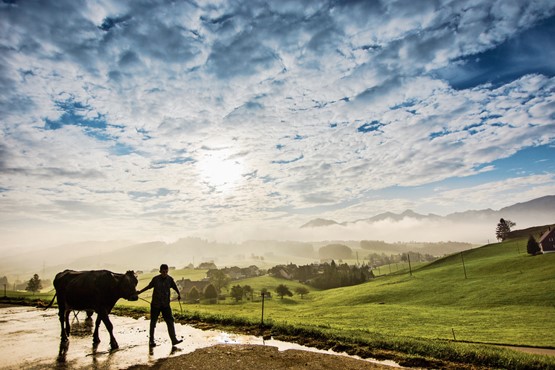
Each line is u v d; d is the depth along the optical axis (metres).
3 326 14.06
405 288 106.38
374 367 8.86
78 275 11.50
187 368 8.72
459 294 86.94
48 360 9.34
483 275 104.44
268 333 12.56
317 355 9.82
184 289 159.25
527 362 8.88
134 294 11.31
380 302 94.38
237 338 11.94
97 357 9.61
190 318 15.49
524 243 145.75
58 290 11.59
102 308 10.93
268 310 93.38
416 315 67.31
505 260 117.19
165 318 10.90
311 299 126.81
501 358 9.22
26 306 20.92
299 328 12.55
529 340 40.53
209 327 13.70
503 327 50.75
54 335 12.34
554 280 82.25
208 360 9.34
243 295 142.50
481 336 44.38
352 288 136.38
